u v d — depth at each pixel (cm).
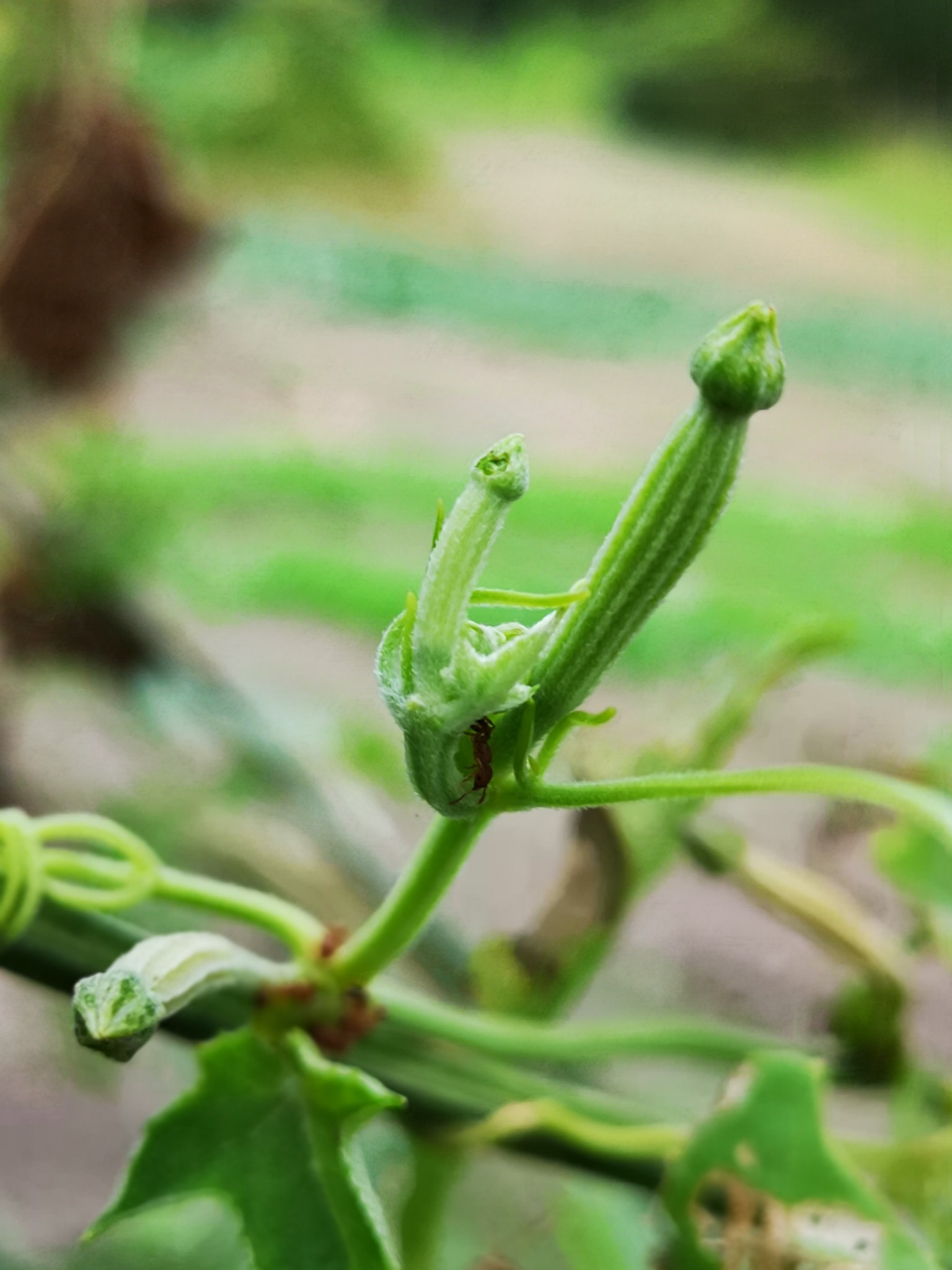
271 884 46
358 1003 28
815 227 258
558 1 306
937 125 291
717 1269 31
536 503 85
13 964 29
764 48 293
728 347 24
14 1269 52
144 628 59
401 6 293
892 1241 31
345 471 152
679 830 37
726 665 39
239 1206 27
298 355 170
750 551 132
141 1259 48
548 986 36
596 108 297
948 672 97
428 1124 32
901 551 133
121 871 29
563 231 236
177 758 52
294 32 266
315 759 51
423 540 149
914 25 291
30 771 54
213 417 152
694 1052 35
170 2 226
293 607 128
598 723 25
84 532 60
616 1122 33
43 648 59
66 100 69
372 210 248
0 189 69
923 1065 37
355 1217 27
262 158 258
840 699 58
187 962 26
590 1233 39
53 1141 72
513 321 201
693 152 290
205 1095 28
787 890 37
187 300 78
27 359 67
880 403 170
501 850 70
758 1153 31
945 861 37
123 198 69
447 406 174
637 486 25
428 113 280
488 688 24
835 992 37
